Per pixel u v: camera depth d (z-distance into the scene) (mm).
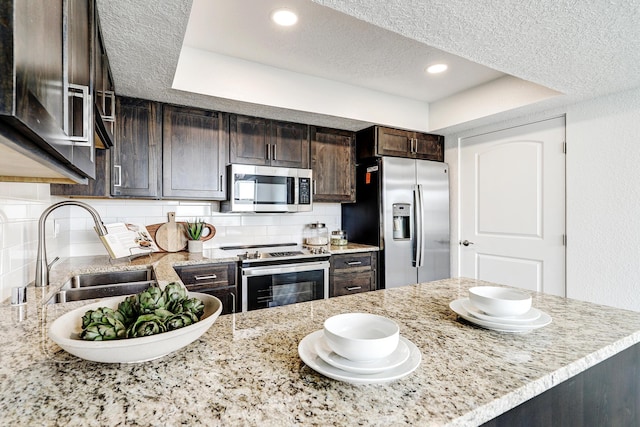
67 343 626
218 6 1789
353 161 3430
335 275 3025
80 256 2547
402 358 729
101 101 1425
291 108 2652
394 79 2799
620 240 2273
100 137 1507
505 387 668
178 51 1711
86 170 951
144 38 1576
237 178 2734
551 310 1217
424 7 1321
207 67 2332
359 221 3479
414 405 602
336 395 633
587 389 905
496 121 3025
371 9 1335
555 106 2598
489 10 1338
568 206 2543
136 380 675
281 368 739
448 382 686
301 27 2004
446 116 3227
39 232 1490
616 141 2287
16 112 397
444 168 3465
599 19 1393
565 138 2574
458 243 3430
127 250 2334
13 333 928
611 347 887
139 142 2424
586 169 2443
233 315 1131
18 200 1462
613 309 1230
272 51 2314
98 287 1673
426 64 2508
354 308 1225
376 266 3223
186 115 2592
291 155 3047
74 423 536
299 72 2674
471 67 2551
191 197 2619
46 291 1427
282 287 2727
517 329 953
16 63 398
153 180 2473
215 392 636
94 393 624
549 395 802
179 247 2861
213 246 3078
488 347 870
